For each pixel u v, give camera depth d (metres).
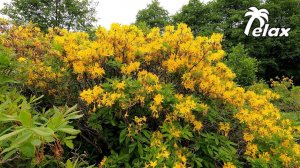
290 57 23.34
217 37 4.03
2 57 2.64
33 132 1.22
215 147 3.50
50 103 4.31
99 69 3.72
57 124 1.41
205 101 4.12
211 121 3.74
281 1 24.67
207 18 23.55
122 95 3.40
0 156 1.59
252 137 3.86
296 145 4.04
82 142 3.92
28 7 16.73
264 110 4.20
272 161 3.66
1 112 1.52
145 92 3.51
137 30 4.22
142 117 3.69
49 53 4.40
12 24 5.06
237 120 4.18
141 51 4.08
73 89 4.12
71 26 17.30
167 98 3.54
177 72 4.13
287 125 4.33
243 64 11.62
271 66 23.78
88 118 3.65
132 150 3.29
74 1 17.09
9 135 1.19
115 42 4.00
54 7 16.94
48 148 2.24
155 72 4.32
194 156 3.40
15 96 2.29
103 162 3.31
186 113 3.53
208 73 4.05
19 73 3.58
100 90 3.42
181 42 4.12
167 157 2.98
